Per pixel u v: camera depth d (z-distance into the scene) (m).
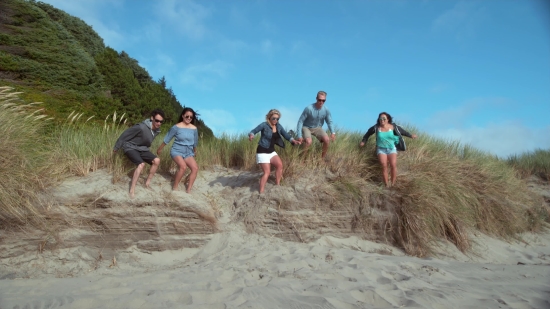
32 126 6.40
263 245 6.00
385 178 7.30
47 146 6.37
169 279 4.46
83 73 23.38
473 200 8.27
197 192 6.95
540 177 12.62
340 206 6.88
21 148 5.72
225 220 6.55
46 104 15.55
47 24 27.14
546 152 13.89
